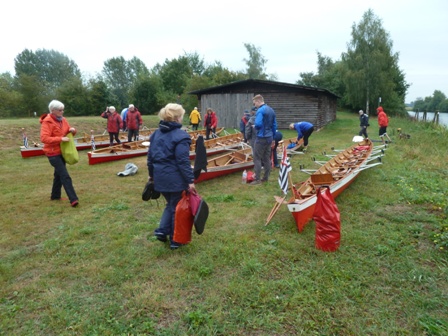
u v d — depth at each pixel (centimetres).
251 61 5159
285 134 1822
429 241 413
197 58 6738
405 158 968
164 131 370
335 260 365
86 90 4203
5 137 1427
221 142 1310
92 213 546
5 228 483
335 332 258
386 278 330
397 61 4284
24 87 4178
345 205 548
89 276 348
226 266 360
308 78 5628
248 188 688
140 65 7894
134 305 295
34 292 321
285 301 294
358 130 1969
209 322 268
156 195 432
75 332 263
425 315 274
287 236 434
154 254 389
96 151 1036
